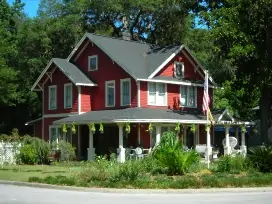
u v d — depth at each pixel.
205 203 14.23
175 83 36.78
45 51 49.47
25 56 49.59
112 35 54.72
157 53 38.09
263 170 22.94
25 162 31.44
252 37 33.16
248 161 23.36
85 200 15.23
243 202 14.47
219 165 23.09
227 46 34.22
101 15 53.47
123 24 49.09
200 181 18.58
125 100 35.25
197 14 39.59
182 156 21.77
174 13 49.81
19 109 55.12
